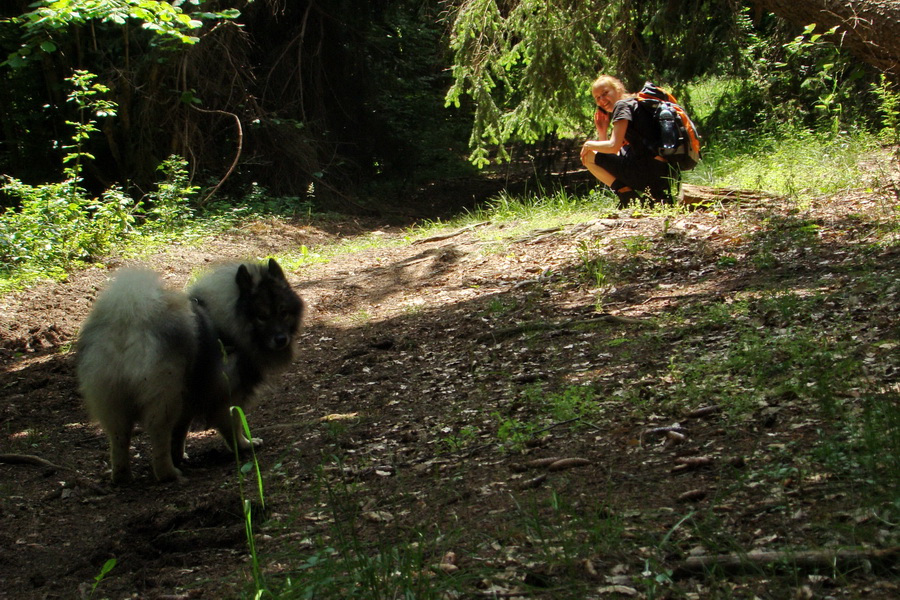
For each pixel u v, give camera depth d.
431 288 9.48
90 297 10.48
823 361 4.73
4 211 16.33
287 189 18.62
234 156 18.52
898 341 4.77
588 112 15.12
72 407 6.77
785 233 8.02
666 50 14.70
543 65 13.84
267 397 6.64
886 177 9.30
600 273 8.02
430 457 4.73
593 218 10.52
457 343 7.18
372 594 2.94
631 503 3.56
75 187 13.42
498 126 14.79
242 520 4.16
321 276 11.30
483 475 4.26
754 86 15.16
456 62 14.73
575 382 5.51
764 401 4.41
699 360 5.31
